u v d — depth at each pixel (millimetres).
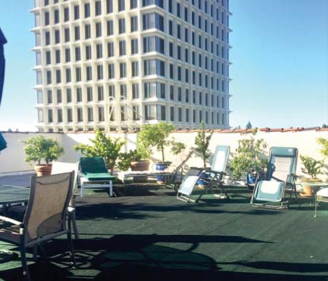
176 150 11531
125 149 13266
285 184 7328
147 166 11594
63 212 3998
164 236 5184
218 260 4148
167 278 3654
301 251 4453
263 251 4457
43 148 12234
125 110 41094
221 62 53656
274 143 10102
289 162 8219
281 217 6422
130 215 6641
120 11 42250
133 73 41812
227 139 10891
